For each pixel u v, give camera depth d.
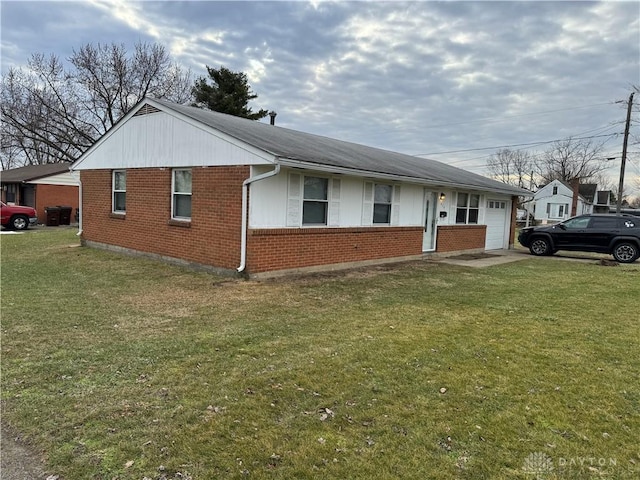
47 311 6.06
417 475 2.50
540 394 3.60
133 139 11.40
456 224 14.88
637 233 13.69
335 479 2.45
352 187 10.66
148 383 3.70
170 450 2.71
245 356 4.39
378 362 4.26
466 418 3.17
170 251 10.40
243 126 10.49
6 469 2.53
